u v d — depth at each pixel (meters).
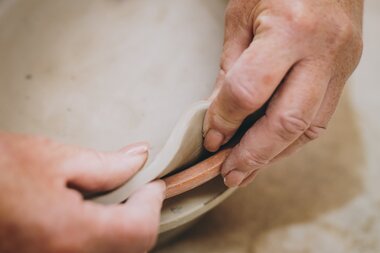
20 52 0.76
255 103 0.49
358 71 1.02
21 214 0.42
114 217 0.44
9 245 0.43
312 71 0.51
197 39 0.75
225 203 0.84
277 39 0.50
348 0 0.55
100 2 0.80
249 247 0.80
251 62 0.49
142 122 0.69
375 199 0.86
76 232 0.43
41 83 0.74
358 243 0.81
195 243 0.81
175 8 0.78
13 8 0.77
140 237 0.45
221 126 0.52
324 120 0.58
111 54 0.76
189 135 0.51
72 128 0.70
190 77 0.72
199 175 0.53
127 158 0.49
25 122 0.71
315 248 0.80
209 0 0.77
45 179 0.44
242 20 0.57
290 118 0.51
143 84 0.73
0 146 0.44
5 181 0.42
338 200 0.85
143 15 0.79
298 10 0.50
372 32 1.07
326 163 0.89
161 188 0.49
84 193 0.48
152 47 0.76
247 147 0.53
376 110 0.96
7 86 0.74
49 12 0.79
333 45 0.51
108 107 0.72
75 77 0.75
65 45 0.77
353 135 0.93
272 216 0.84
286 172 0.88
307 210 0.84
